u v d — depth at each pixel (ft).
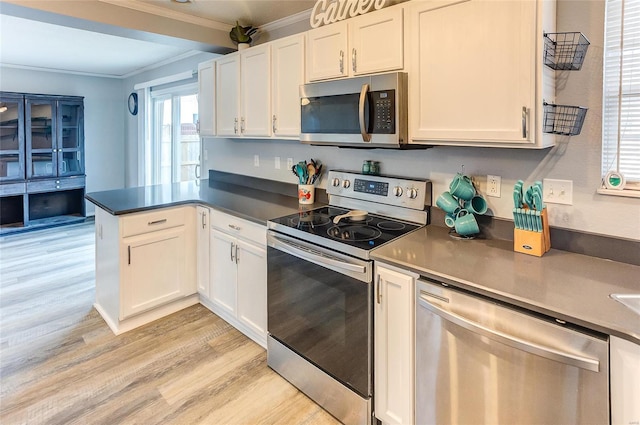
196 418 6.19
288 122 8.27
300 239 6.51
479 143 5.24
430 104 5.71
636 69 4.91
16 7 7.48
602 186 5.16
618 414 3.47
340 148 8.56
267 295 7.27
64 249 15.21
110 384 6.98
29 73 17.88
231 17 9.60
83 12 8.10
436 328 4.69
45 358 7.76
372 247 5.60
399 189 7.06
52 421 6.07
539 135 4.71
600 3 4.95
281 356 7.13
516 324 3.99
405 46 5.97
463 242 5.88
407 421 5.24
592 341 3.52
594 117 5.12
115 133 20.81
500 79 4.93
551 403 3.83
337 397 6.12
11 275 12.34
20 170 17.22
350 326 5.74
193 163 15.57
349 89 6.56
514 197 5.43
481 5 5.02
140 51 14.49
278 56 8.33
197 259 9.78
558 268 4.78
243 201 9.27
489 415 4.31
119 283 8.52
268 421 6.15
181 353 7.98
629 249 4.95
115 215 8.20
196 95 15.14
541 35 4.62
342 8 6.97
